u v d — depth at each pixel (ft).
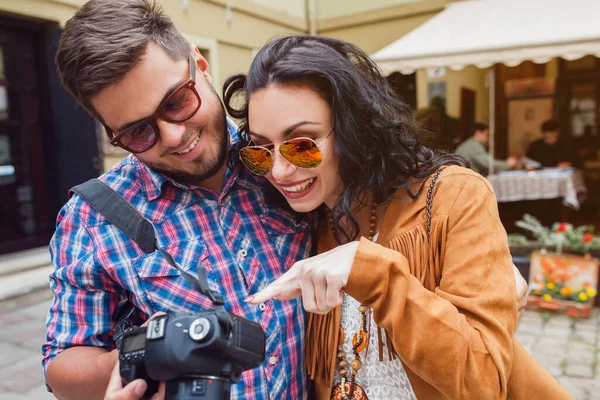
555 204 22.70
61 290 3.56
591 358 10.97
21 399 9.36
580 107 27.63
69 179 18.07
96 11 3.16
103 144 18.26
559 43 15.92
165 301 3.45
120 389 2.75
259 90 3.20
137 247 3.48
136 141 3.29
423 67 18.08
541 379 3.53
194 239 3.60
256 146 3.37
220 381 2.59
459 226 3.10
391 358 3.40
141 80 3.10
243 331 2.73
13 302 14.58
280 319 3.71
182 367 2.52
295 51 3.19
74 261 3.48
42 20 16.87
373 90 3.45
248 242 3.77
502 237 3.13
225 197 3.81
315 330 3.80
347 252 2.96
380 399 3.57
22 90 17.43
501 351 2.83
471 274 2.97
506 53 16.76
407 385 3.49
